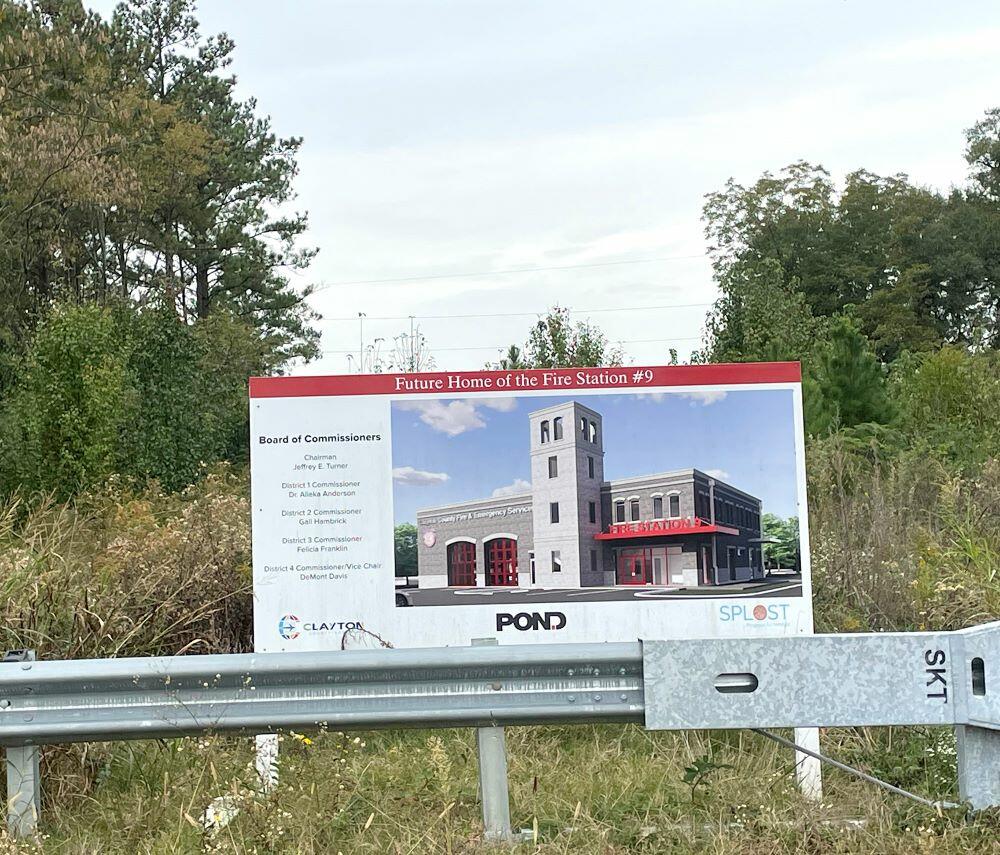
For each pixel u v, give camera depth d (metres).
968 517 10.48
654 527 7.22
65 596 7.16
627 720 5.69
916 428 20.36
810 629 7.13
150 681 5.54
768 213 75.31
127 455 25.58
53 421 24.05
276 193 58.00
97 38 38.00
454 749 6.89
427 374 7.29
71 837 5.49
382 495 7.20
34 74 34.06
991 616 8.13
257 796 5.53
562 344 23.59
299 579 7.16
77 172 36.47
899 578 9.18
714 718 5.59
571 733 7.25
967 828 5.32
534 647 5.58
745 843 5.31
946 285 75.75
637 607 7.18
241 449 36.03
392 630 7.14
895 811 5.67
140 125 47.34
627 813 5.80
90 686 5.53
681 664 5.60
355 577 7.16
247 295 58.53
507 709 5.57
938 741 6.58
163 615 8.02
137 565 8.78
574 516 7.22
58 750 6.17
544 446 7.28
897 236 75.00
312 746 5.95
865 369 20.08
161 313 29.75
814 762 6.37
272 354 56.62
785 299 32.66
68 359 24.48
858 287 74.44
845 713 5.62
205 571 8.66
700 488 7.24
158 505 16.17
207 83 56.88
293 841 5.27
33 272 45.38
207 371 36.00
